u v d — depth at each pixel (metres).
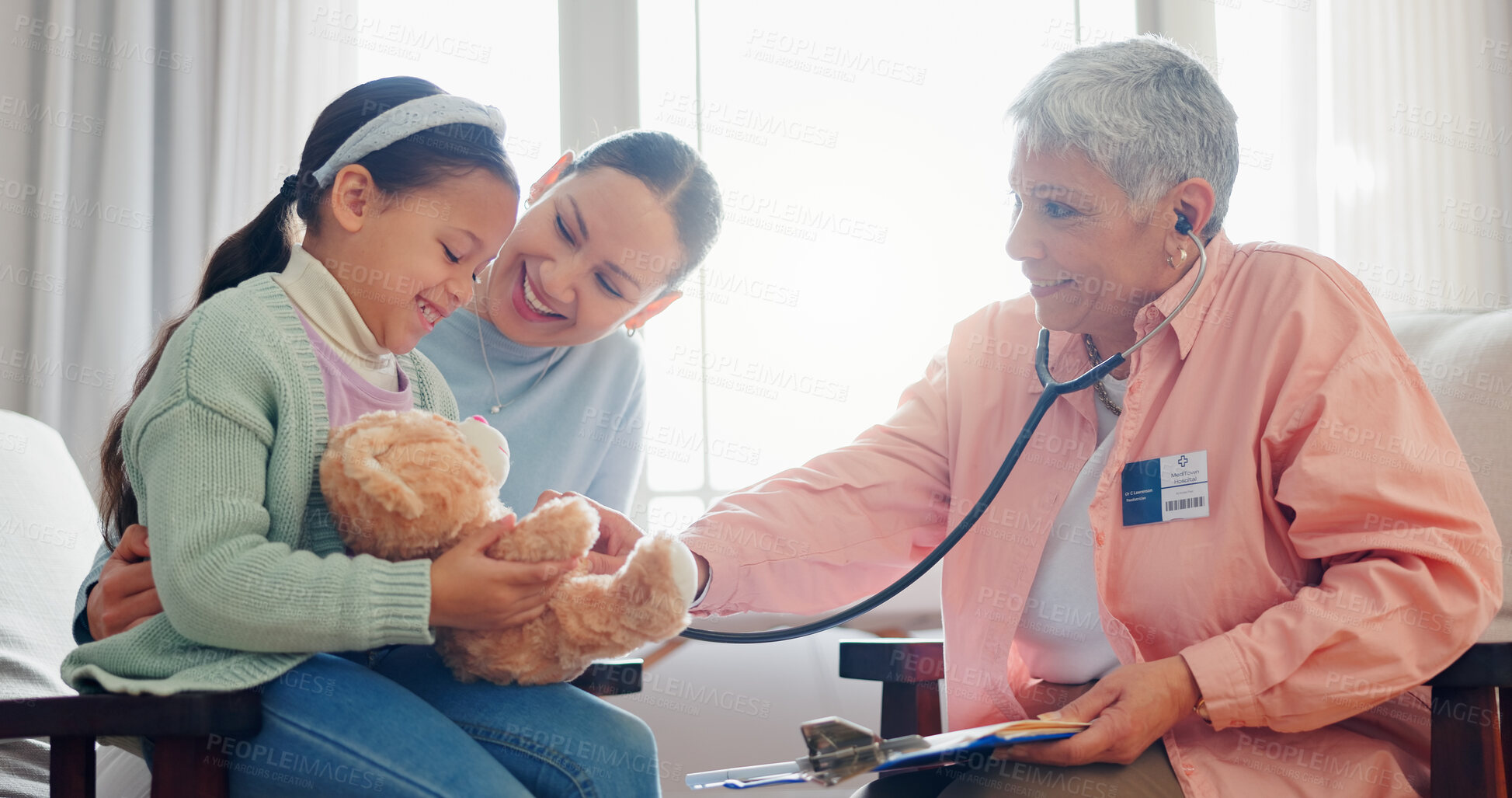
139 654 0.83
